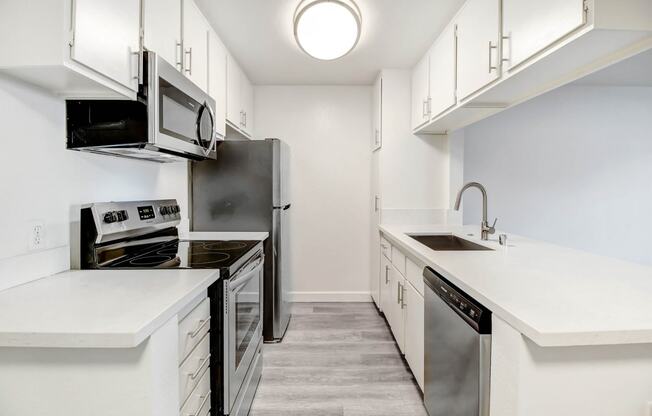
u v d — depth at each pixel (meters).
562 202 3.71
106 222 1.50
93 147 1.42
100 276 1.33
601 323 0.87
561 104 3.68
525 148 3.68
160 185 2.20
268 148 2.79
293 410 1.94
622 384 0.90
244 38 2.59
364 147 3.80
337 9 2.10
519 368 0.91
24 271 1.23
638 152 3.72
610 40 1.22
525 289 1.16
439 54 2.51
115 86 1.27
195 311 1.25
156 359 0.93
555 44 1.31
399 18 2.32
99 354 0.89
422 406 1.97
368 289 3.86
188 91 1.66
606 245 3.73
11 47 1.06
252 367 1.98
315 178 3.81
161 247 2.00
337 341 2.82
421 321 1.97
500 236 2.11
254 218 2.79
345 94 3.79
